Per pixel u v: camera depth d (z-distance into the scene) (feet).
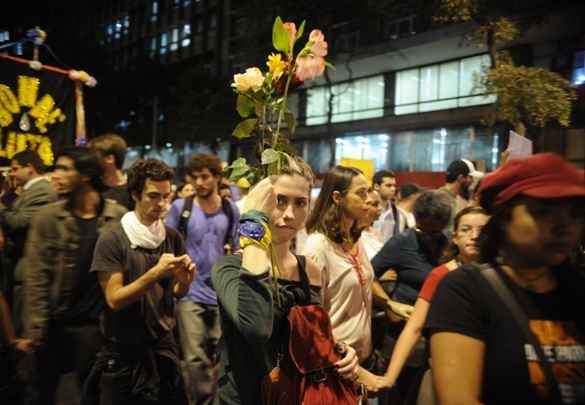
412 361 12.68
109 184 16.75
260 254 7.62
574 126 39.22
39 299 11.50
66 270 11.70
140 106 136.46
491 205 5.79
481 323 5.56
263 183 7.95
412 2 73.36
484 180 5.84
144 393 11.36
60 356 11.64
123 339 11.34
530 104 38.96
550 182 5.37
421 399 9.45
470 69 83.35
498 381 5.38
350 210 11.48
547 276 5.71
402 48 90.33
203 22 159.43
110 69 131.03
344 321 11.20
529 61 72.13
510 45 73.36
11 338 11.37
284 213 8.26
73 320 11.74
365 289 11.54
